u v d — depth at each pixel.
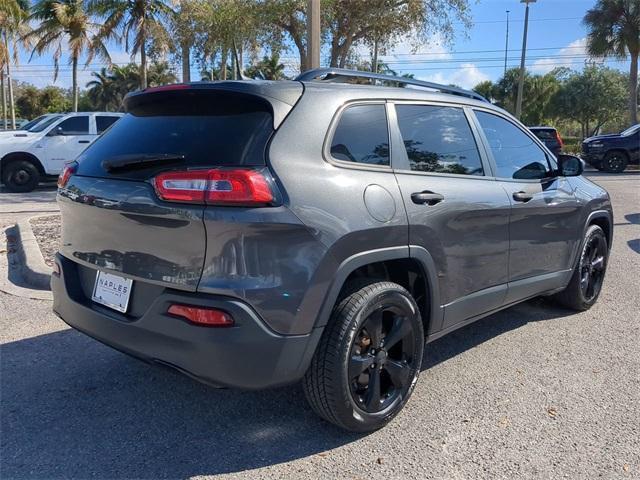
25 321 4.83
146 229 2.79
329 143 3.00
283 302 2.68
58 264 3.38
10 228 8.75
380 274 3.38
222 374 2.64
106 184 2.99
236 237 2.59
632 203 12.98
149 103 3.35
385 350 3.20
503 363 4.18
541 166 4.65
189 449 3.02
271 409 3.45
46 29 29.11
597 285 5.47
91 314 3.09
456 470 2.87
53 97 69.62
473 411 3.46
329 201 2.84
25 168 13.61
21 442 3.06
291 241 2.69
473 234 3.70
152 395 3.60
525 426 3.29
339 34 15.64
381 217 3.04
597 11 27.55
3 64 32.28
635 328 4.93
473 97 4.26
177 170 2.74
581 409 3.49
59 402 3.49
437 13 15.30
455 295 3.65
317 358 2.92
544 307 5.50
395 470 2.86
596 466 2.91
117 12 23.55
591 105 49.56
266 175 2.68
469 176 3.81
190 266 2.67
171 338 2.70
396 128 3.40
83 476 2.78
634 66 27.56
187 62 18.11
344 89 3.22
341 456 2.97
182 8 16.77
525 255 4.28
